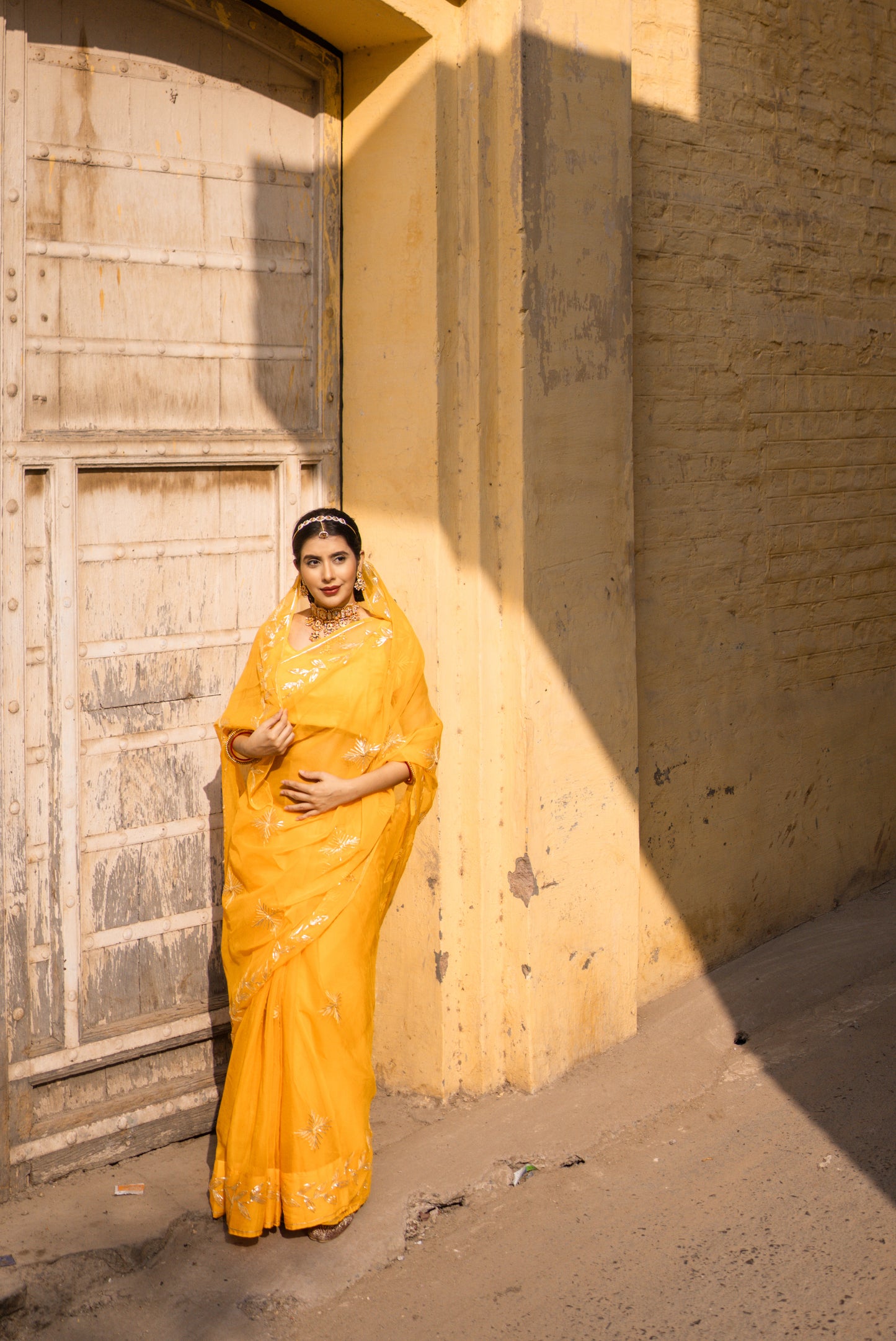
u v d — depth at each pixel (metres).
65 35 3.22
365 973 3.26
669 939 4.61
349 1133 3.19
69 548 3.32
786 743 5.05
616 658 4.09
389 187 3.75
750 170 4.68
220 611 3.69
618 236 3.98
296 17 3.61
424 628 3.81
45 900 3.38
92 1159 3.51
